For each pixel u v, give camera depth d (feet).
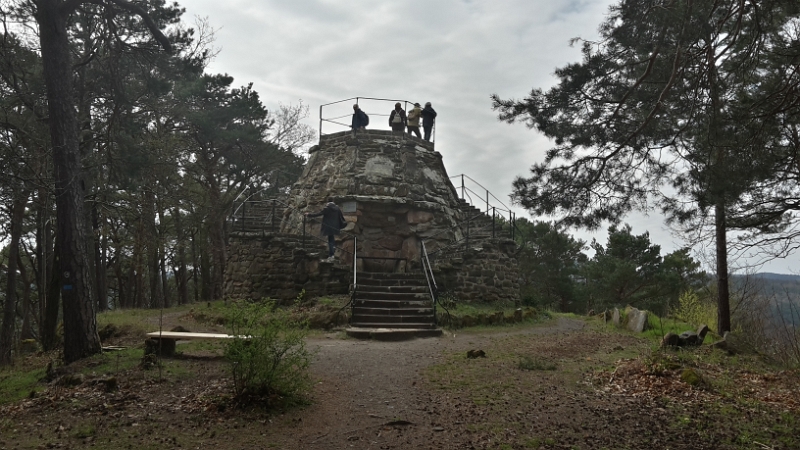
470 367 28.09
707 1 21.99
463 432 18.79
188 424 18.86
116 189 63.93
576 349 34.35
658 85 24.88
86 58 43.27
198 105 81.10
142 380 23.95
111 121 46.52
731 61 23.99
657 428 19.25
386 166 58.80
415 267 52.49
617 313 49.70
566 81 26.32
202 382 23.57
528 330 43.29
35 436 17.94
